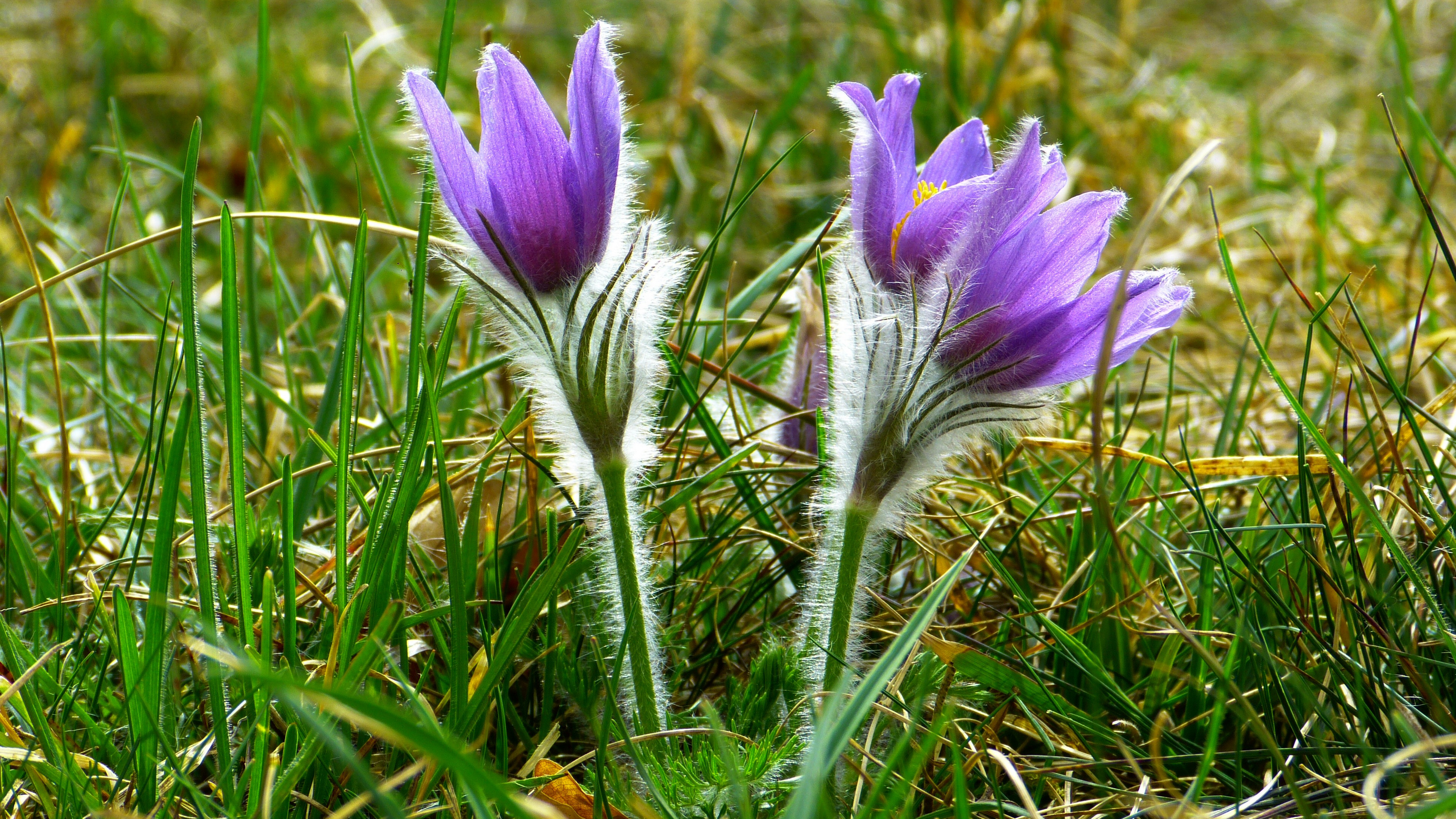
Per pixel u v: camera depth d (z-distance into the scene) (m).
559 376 0.61
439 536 0.73
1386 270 1.09
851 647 0.65
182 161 1.37
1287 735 0.66
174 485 0.61
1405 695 0.66
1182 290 0.61
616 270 0.61
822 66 1.53
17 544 0.70
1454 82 1.57
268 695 0.61
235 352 0.62
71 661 0.67
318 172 1.33
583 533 0.67
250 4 1.78
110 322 1.03
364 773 0.56
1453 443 0.67
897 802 0.60
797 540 0.71
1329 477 0.71
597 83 0.60
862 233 0.61
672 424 0.78
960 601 0.72
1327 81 1.74
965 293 0.60
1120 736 0.66
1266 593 0.66
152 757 0.62
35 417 0.86
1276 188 1.33
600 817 0.61
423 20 1.72
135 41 1.58
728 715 0.66
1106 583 0.70
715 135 1.38
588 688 0.66
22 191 1.29
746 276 1.19
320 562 0.71
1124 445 0.82
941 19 1.50
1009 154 0.59
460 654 0.62
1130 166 1.32
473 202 0.60
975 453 0.78
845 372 0.62
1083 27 1.56
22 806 0.63
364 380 0.85
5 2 1.68
